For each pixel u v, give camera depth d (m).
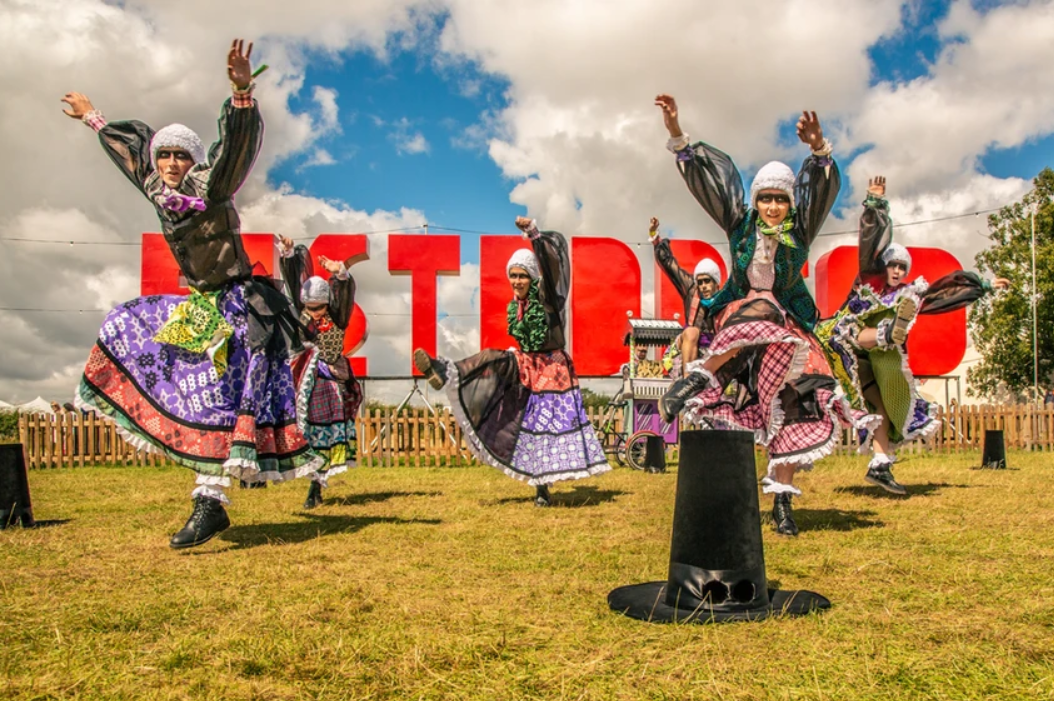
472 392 7.13
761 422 5.42
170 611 3.38
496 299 15.85
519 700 2.36
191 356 5.24
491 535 5.41
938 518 6.01
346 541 5.19
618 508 6.91
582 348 15.88
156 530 5.75
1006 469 10.83
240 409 5.16
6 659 2.75
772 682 2.49
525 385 7.37
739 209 5.68
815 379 5.38
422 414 14.43
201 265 5.30
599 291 15.98
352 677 2.55
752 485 3.41
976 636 2.96
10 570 4.29
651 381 12.91
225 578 4.05
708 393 5.46
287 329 5.68
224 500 5.09
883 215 7.28
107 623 3.19
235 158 5.10
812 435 5.25
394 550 4.84
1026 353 25.39
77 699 2.39
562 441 7.32
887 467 7.66
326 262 8.08
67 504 7.52
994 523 5.75
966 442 15.91
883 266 7.61
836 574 4.05
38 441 14.16
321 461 5.68
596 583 3.89
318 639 2.94
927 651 2.79
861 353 7.56
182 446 5.11
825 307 16.45
